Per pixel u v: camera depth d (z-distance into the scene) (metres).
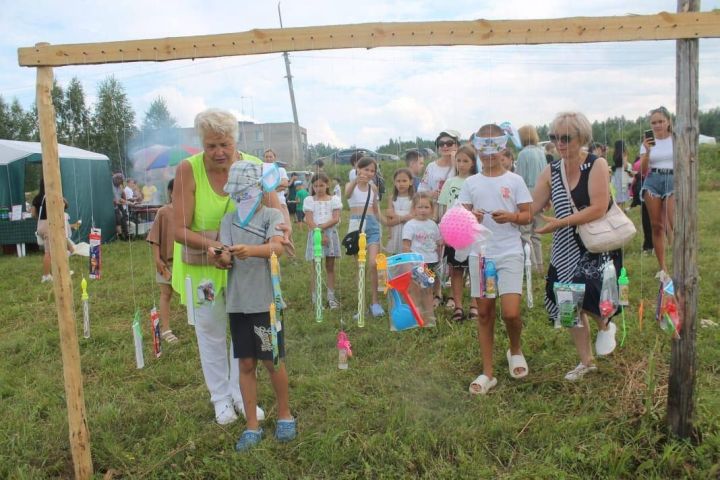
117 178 13.03
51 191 2.53
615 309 3.11
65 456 2.96
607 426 2.87
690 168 2.57
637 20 2.44
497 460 2.72
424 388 3.47
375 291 5.11
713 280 5.49
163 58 2.50
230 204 3.05
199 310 3.11
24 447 3.02
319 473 2.69
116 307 6.07
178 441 3.01
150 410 3.40
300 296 6.00
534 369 3.71
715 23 2.42
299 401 3.39
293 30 2.48
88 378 4.09
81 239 11.12
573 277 3.23
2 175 11.60
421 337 4.40
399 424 3.01
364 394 3.48
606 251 3.11
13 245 11.17
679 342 2.66
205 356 3.18
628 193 7.95
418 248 4.63
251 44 2.51
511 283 3.34
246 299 2.83
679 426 2.70
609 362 3.65
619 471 2.52
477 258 3.35
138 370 4.14
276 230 2.82
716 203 12.66
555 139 3.11
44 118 2.48
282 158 7.46
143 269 8.29
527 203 3.30
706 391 3.15
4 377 4.06
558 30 2.46
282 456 2.83
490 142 3.26
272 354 2.84
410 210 5.19
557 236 3.34
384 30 2.48
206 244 2.90
